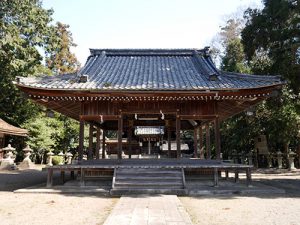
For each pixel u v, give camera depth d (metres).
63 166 12.28
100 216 7.28
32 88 12.54
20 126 31.52
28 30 26.73
